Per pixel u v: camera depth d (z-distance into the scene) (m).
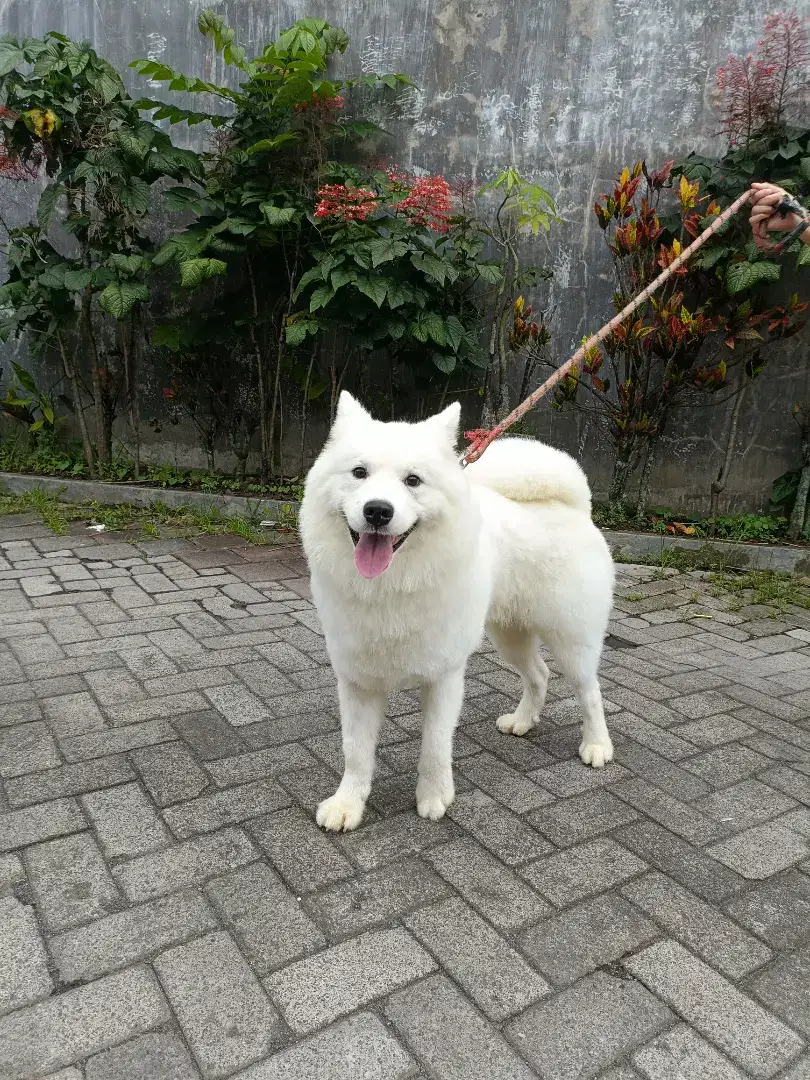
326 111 5.82
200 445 6.93
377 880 2.16
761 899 2.15
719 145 5.54
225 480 6.75
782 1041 1.67
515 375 6.16
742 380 5.56
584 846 2.37
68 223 5.93
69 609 4.25
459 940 1.94
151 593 4.59
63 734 2.90
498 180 5.43
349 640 2.23
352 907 2.04
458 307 5.89
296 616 4.32
